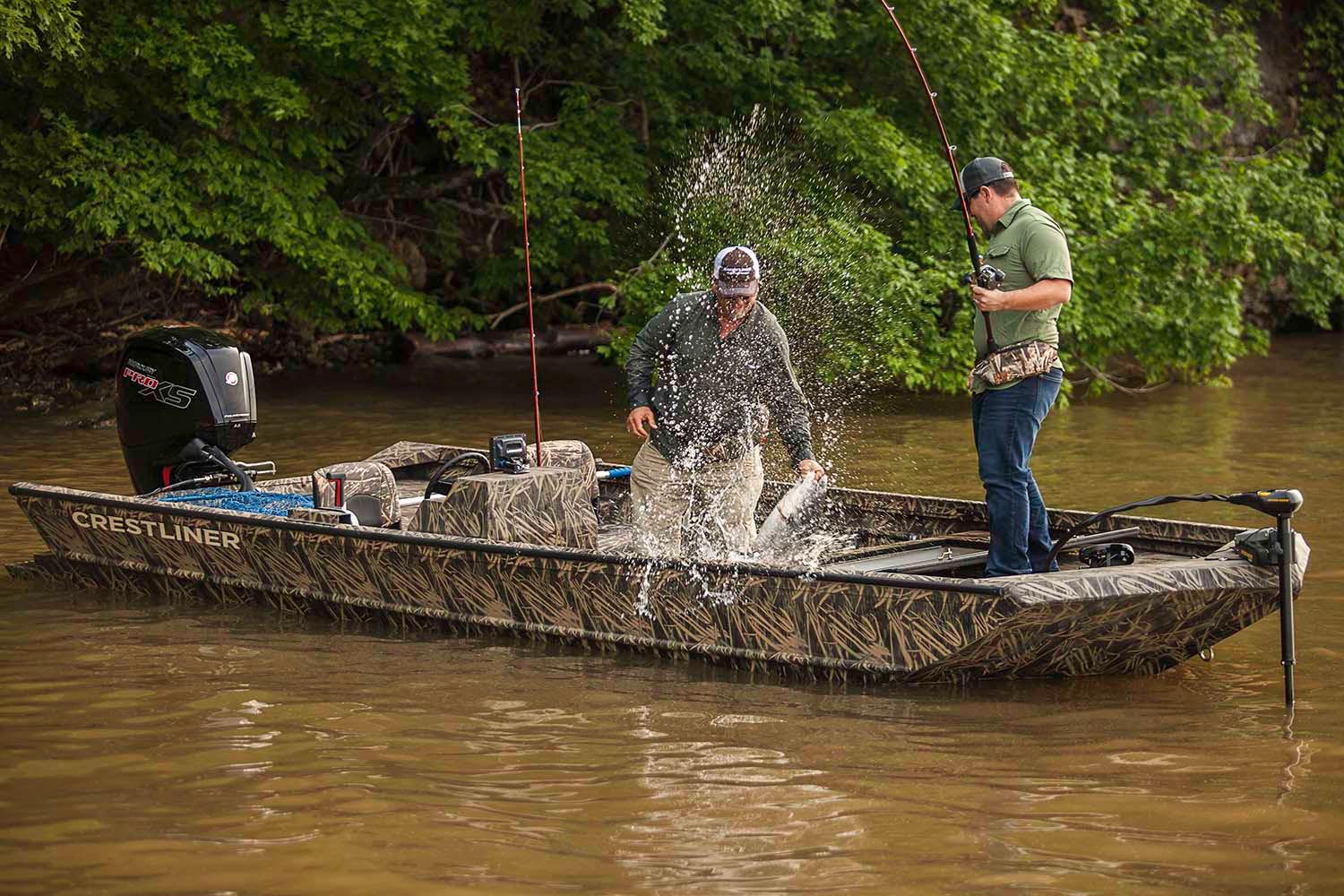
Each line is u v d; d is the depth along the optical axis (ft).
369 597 33.60
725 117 84.64
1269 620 33.78
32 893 19.35
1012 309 29.17
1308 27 115.34
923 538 36.52
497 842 20.99
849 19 82.48
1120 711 27.22
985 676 28.37
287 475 54.80
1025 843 20.95
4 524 44.70
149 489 40.04
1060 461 58.23
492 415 72.84
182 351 38.81
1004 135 83.61
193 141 74.23
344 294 84.12
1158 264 82.28
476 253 98.78
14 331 87.25
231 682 28.96
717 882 19.70
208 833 21.33
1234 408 76.38
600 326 96.43
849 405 76.23
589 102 84.12
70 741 25.35
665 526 33.76
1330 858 20.38
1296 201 90.12
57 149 71.41
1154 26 90.58
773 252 75.41
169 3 73.61
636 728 26.12
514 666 30.14
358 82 80.64
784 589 28.91
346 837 21.18
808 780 23.48
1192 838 21.12
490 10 79.36
